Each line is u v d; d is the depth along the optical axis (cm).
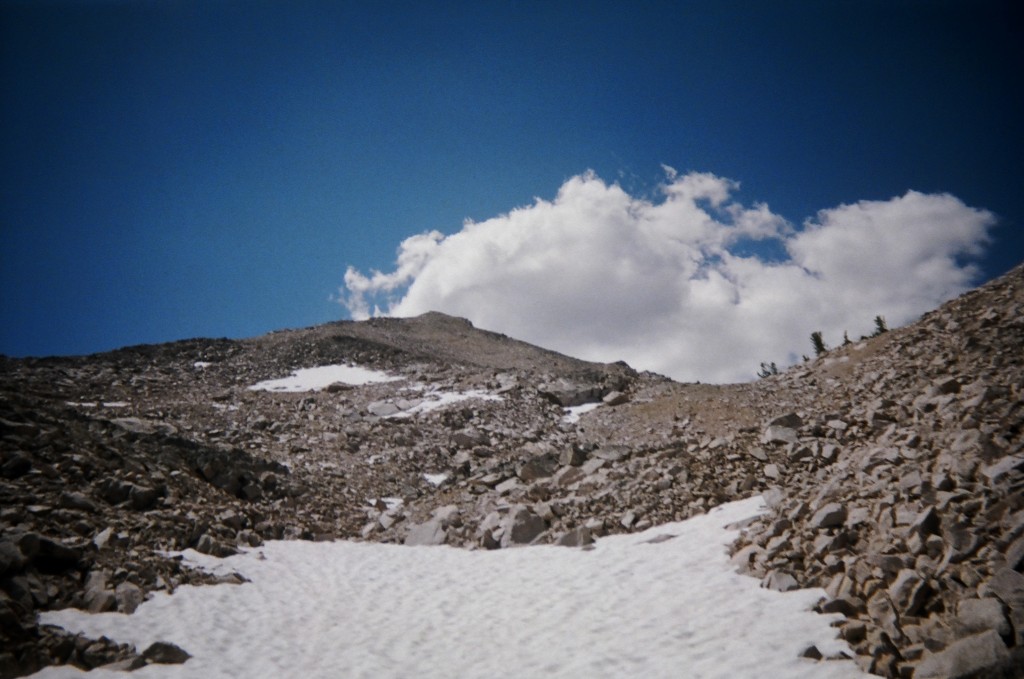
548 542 1906
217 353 5344
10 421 1916
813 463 2116
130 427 2347
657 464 2331
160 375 4553
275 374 4912
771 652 1070
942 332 2670
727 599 1302
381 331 7044
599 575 1582
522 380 4425
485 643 1277
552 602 1452
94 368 4434
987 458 1355
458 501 2441
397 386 4525
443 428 3538
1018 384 1593
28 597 1224
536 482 2492
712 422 3036
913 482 1371
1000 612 981
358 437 3334
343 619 1421
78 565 1402
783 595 1258
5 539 1313
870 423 2188
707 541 1673
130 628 1252
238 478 2361
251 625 1354
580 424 3569
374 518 2411
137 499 1830
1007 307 2505
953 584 1086
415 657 1230
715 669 1049
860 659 1010
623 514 1995
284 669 1170
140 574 1449
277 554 1877
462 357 6288
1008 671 909
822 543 1342
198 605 1407
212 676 1130
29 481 1684
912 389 2308
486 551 1916
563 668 1136
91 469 1873
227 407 3794
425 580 1698
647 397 3838
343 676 1148
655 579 1491
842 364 3200
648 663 1109
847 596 1170
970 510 1213
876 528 1313
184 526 1797
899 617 1074
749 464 2228
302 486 2495
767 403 3058
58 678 1070
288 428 3406
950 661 940
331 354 5441
